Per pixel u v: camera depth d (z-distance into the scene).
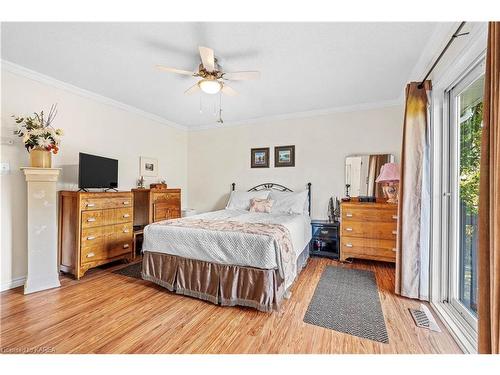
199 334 1.75
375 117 3.71
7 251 2.51
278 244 2.12
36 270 2.46
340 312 2.05
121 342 1.65
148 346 1.61
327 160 4.02
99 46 2.20
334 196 3.96
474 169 1.84
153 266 2.58
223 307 2.16
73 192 2.83
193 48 2.21
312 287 2.58
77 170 3.18
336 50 2.23
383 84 3.02
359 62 2.45
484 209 1.09
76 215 2.79
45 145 2.57
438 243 2.19
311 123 4.12
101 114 3.49
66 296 2.36
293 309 2.11
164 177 4.65
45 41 2.12
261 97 3.47
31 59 2.44
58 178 2.98
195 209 5.14
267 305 2.01
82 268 2.80
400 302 2.23
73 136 3.13
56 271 2.59
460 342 1.58
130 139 3.96
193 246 2.36
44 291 2.47
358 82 2.96
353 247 3.35
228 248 2.21
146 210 3.94
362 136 3.79
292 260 2.37
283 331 1.78
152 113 4.27
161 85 3.08
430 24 1.83
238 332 1.77
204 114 4.31
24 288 2.42
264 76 2.79
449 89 2.12
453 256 2.07
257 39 2.06
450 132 2.13
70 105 3.10
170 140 4.80
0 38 2.07
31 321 1.91
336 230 3.74
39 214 2.49
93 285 2.63
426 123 2.22
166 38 2.06
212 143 5.00
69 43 2.16
